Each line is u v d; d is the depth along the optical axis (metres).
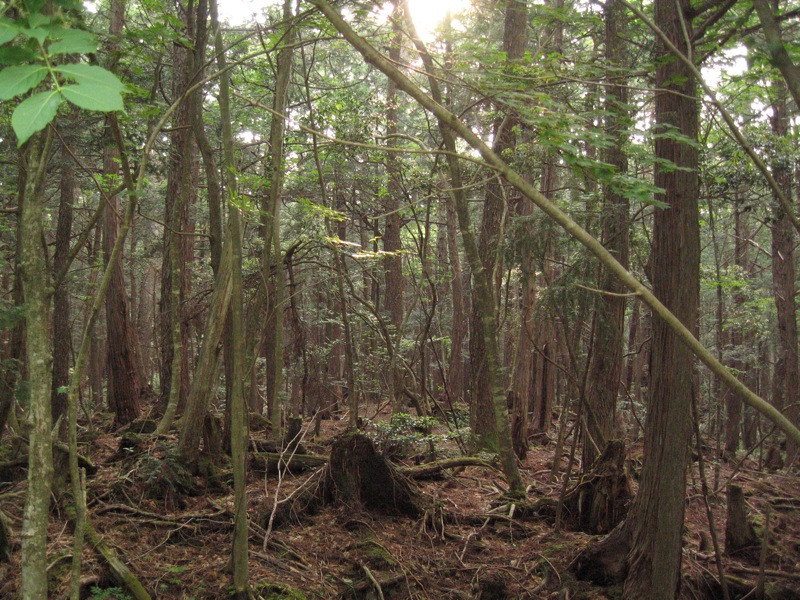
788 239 11.57
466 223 6.50
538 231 6.17
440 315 14.27
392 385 9.29
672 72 4.28
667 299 4.42
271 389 11.71
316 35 6.72
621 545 5.30
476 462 7.98
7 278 13.39
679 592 4.77
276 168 6.68
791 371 12.02
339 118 9.46
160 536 5.37
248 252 9.86
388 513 6.48
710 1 3.87
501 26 14.09
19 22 1.42
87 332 2.96
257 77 9.84
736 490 6.30
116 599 4.41
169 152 9.76
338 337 17.31
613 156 5.93
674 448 4.55
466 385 19.30
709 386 12.45
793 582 5.62
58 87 1.22
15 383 5.09
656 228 4.50
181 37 4.23
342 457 6.51
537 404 13.13
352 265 15.88
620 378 8.21
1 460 6.06
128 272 17.77
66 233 10.15
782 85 6.61
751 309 14.04
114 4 8.45
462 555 5.89
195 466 6.40
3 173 9.01
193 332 14.58
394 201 15.33
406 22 5.51
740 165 7.14
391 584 5.23
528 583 5.53
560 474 8.98
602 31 7.85
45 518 2.52
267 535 5.50
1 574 4.39
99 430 9.38
